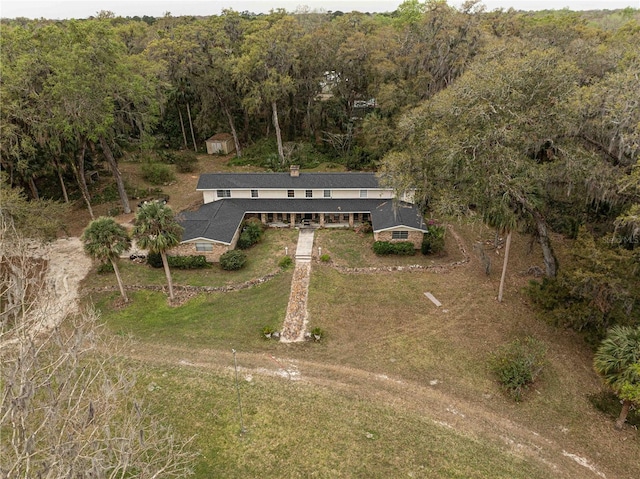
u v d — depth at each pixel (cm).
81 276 2616
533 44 3500
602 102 2044
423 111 2478
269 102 4366
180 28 4581
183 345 2006
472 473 1384
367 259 2812
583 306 1830
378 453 1445
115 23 5903
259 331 2102
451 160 1998
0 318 1143
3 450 830
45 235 2473
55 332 1077
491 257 2812
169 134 5309
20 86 2731
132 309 2294
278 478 1355
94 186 3981
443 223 3222
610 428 1579
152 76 3522
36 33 2941
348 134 4656
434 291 2425
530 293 2094
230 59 4216
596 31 4550
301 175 3409
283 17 4897
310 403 1658
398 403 1673
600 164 1992
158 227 2212
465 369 1853
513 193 1956
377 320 2180
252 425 1553
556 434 1555
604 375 1574
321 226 3322
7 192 2430
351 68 4519
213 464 1400
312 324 2145
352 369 1853
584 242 1867
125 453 907
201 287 2480
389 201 3300
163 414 1592
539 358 1811
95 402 1009
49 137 2980
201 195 3881
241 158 4856
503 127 1903
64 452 825
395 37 4600
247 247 2981
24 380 861
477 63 2466
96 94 2822
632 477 1400
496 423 1595
